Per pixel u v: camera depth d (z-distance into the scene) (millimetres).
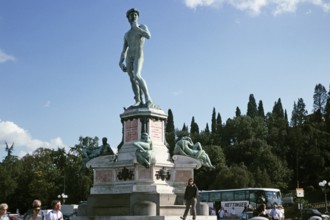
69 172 96562
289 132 129375
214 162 111438
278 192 58250
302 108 174750
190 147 30750
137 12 32062
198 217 25469
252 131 130375
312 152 123000
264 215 17094
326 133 132500
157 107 30766
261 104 171375
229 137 132750
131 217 24484
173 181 28953
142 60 31266
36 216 14047
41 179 102500
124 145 30047
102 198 27984
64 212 52438
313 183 121625
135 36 31203
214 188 96375
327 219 51875
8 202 107500
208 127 160500
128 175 28312
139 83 30594
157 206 26156
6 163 115062
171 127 143500
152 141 29156
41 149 110438
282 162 118000
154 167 28016
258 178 99688
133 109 30266
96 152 30719
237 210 57562
